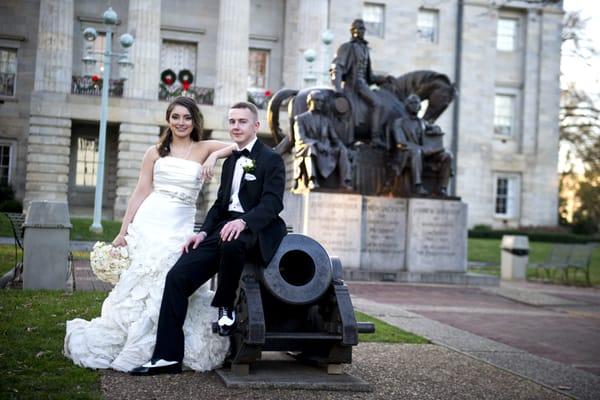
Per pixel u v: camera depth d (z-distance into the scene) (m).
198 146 7.07
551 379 7.58
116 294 6.53
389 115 19.17
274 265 6.18
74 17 43.38
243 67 41.44
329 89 19.02
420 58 48.78
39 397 5.24
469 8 49.09
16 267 12.22
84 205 43.25
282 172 6.57
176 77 45.25
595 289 19.72
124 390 5.66
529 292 17.27
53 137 39.03
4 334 7.48
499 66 50.12
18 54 43.19
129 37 27.48
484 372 7.48
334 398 5.85
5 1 43.06
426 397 6.12
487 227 46.78
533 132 50.44
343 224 17.78
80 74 43.56
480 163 49.09
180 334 6.31
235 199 6.61
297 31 46.66
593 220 51.50
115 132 43.47
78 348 6.41
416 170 18.41
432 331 10.28
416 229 18.34
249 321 5.92
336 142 18.16
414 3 48.59
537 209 50.28
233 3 41.41
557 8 50.31
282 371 6.48
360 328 6.45
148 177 7.02
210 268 6.39
